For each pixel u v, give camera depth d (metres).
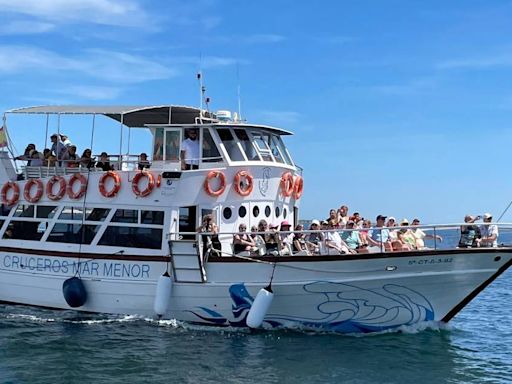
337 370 14.39
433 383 13.74
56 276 19.12
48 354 15.20
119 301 18.38
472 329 20.05
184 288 17.59
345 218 19.77
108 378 13.58
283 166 20.12
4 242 20.14
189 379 13.59
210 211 18.33
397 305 16.95
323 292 16.86
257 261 17.00
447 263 16.41
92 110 19.58
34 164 20.59
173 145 19.22
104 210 18.77
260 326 17.56
